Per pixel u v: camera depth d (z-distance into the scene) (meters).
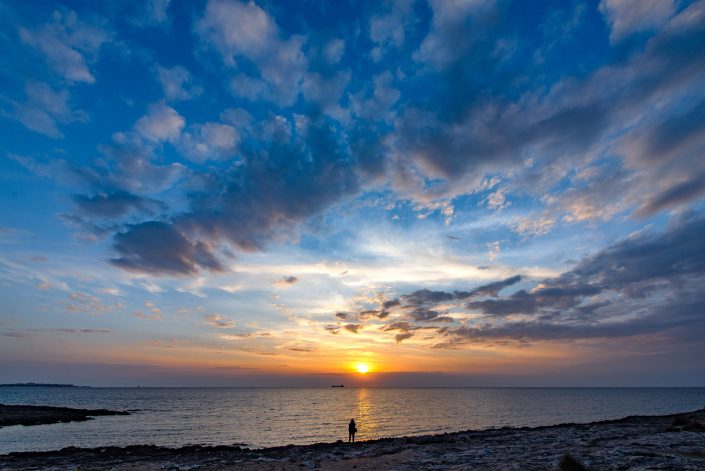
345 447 33.84
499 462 21.50
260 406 127.94
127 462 27.86
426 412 98.00
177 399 182.12
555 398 189.12
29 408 87.44
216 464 25.98
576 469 16.58
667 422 43.72
